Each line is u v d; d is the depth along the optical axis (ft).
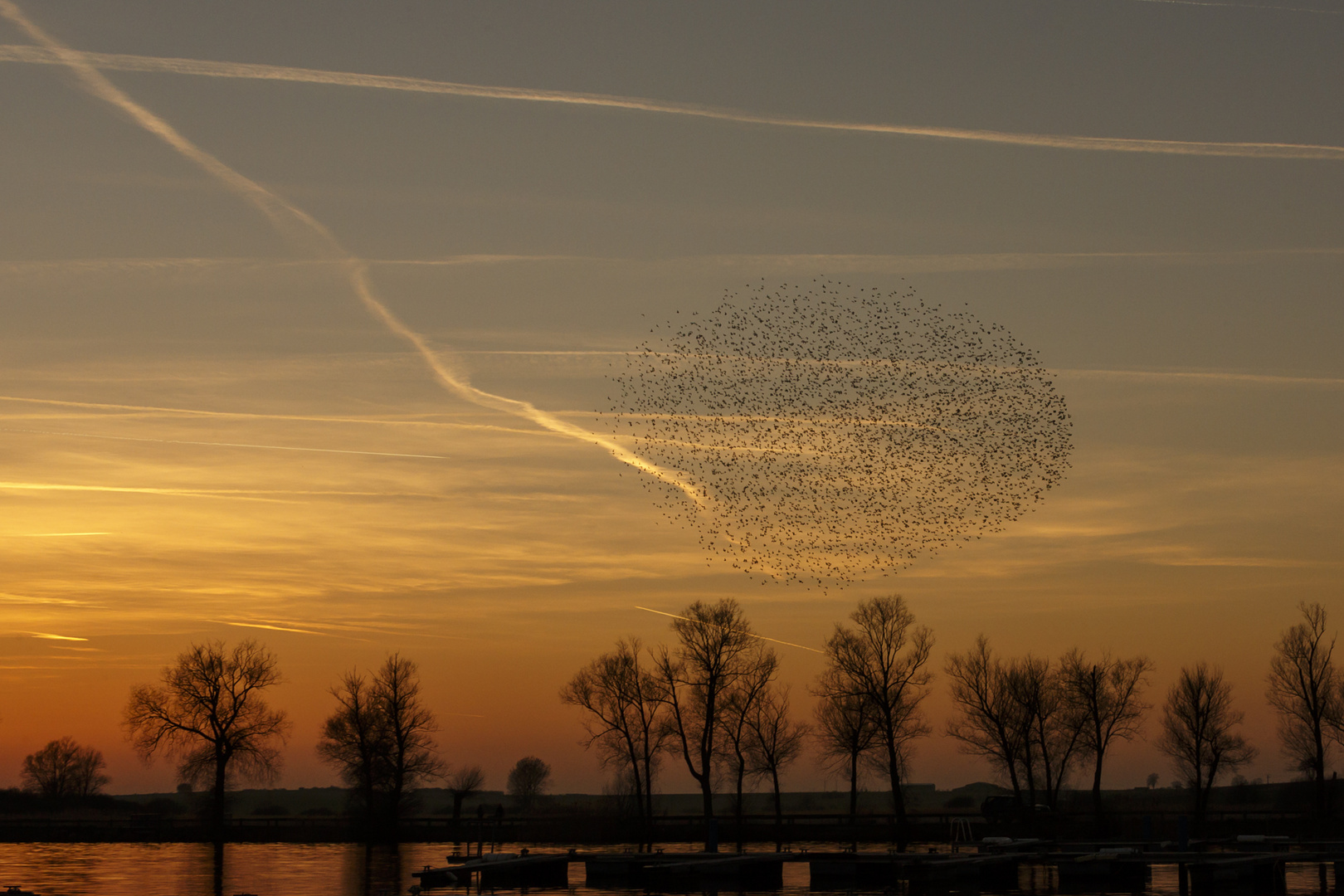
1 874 188.96
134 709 324.19
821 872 169.37
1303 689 323.37
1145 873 169.89
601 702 329.72
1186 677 340.18
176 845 291.38
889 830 313.94
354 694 335.67
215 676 326.24
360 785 339.57
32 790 524.11
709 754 320.29
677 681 326.24
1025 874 180.14
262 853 253.03
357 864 211.82
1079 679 321.52
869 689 317.01
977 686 328.29
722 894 152.56
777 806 331.77
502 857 171.12
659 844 286.87
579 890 158.81
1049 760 327.67
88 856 240.53
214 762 325.42
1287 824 298.97
